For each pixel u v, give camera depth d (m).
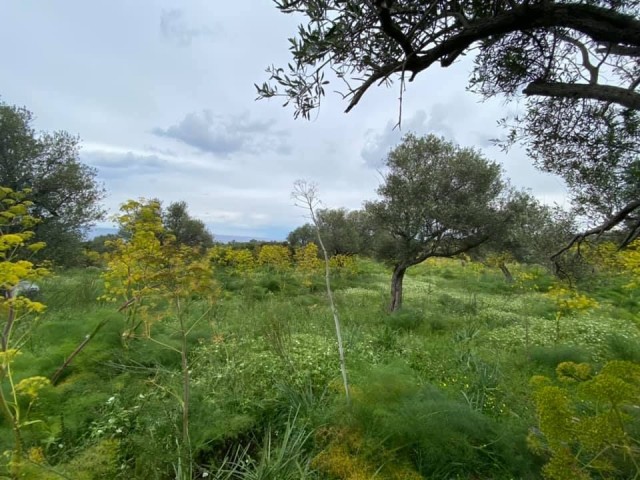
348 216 23.48
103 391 3.28
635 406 1.56
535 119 2.79
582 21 1.40
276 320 4.94
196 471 2.57
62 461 2.40
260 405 3.16
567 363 1.94
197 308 6.34
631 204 2.62
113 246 4.74
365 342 5.44
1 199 2.40
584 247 4.81
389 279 19.25
